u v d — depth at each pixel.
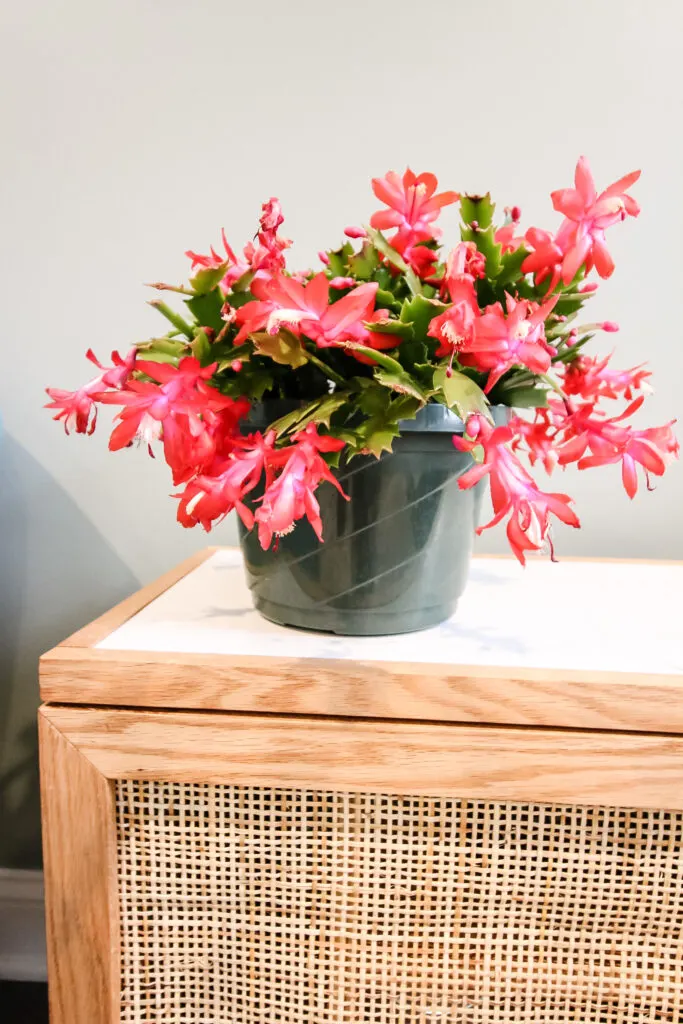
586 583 0.72
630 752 0.44
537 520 0.41
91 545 0.97
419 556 0.52
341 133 0.87
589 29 0.84
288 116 0.87
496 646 0.52
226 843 0.49
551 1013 0.50
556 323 0.50
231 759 0.47
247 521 0.43
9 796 1.01
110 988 0.49
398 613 0.53
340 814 0.48
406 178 0.48
